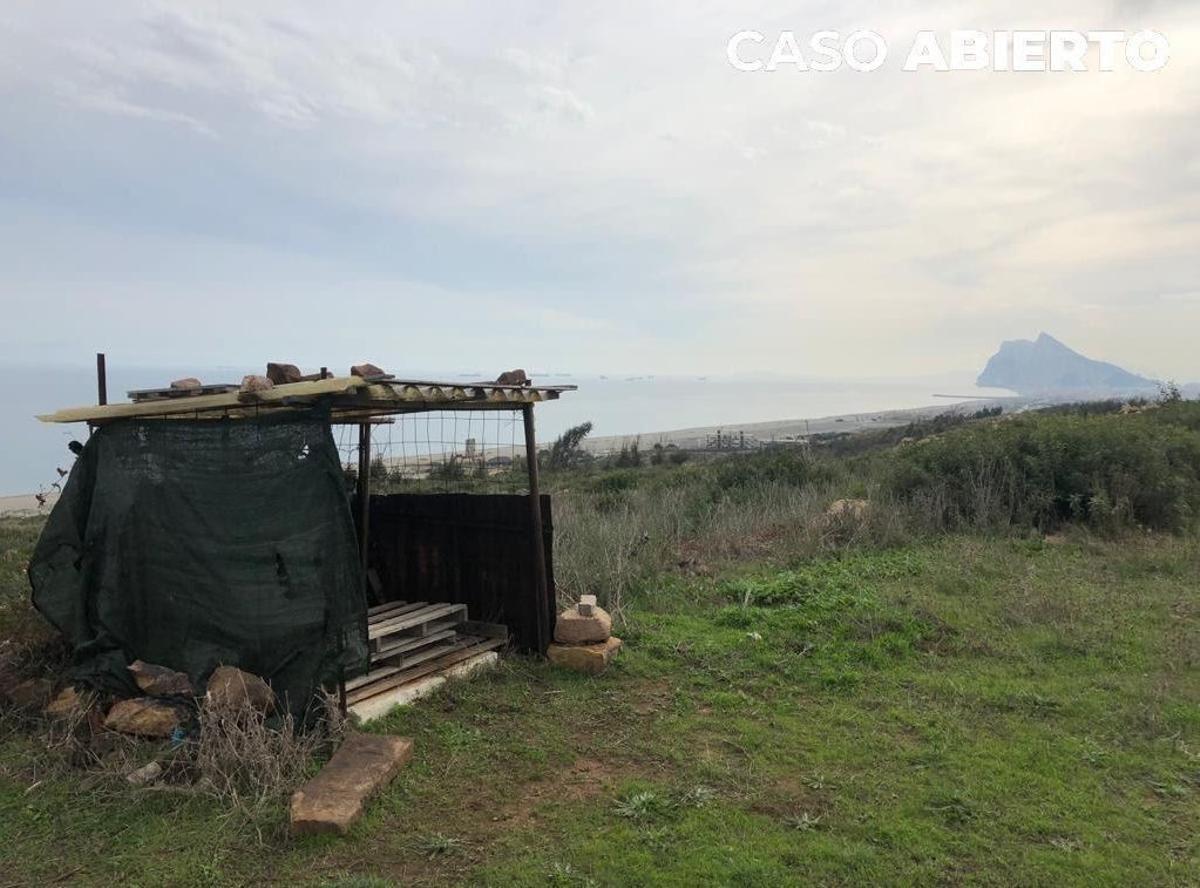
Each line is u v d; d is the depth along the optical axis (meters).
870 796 3.95
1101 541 9.59
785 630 6.58
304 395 4.36
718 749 4.55
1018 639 6.28
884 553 9.26
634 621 6.90
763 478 14.82
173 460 4.74
